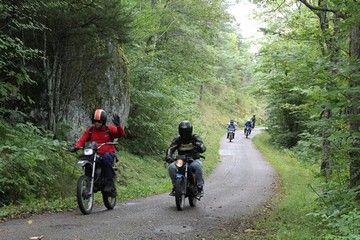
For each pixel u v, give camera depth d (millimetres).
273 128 34750
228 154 26453
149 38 24828
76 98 12477
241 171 18953
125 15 11820
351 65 5980
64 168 10609
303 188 13031
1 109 9617
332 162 8094
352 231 4766
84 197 7293
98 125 7805
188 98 28312
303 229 6340
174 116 21984
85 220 6648
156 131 19734
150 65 20391
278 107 29562
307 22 11695
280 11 13594
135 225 6445
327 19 10258
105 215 7273
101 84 13492
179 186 8172
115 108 14320
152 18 19062
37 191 9000
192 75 27828
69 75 12125
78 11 10344
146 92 18203
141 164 16906
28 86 11055
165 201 9859
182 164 8211
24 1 9617
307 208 8617
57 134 11445
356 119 5867
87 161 7320
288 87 7926
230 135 36469
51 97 11188
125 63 15398
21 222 6254
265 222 7246
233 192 12406
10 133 9445
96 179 7684
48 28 10195
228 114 64000
